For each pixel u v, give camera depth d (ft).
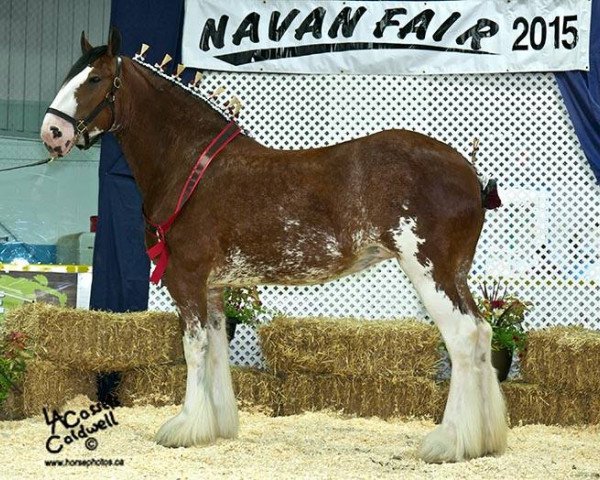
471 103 24.62
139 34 23.98
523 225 23.48
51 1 29.84
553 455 17.56
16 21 29.84
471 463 15.83
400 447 18.13
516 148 24.00
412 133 16.74
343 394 21.62
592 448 18.48
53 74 29.89
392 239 16.16
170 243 17.49
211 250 17.25
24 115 29.91
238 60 24.04
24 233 29.73
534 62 22.95
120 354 21.42
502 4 23.08
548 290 23.31
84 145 18.11
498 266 23.54
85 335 21.13
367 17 23.57
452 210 16.12
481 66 23.20
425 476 14.97
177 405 22.12
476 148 17.78
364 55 23.59
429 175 16.17
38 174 29.86
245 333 24.20
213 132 17.80
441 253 16.06
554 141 24.07
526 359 21.44
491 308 21.72
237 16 24.00
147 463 15.67
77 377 21.91
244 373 21.91
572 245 23.30
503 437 16.55
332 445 18.11
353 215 16.38
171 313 22.30
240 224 16.99
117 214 23.93
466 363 16.05
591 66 22.88
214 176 17.31
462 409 16.07
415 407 21.25
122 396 22.47
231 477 14.71
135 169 18.39
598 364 20.33
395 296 24.06
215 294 18.21
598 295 23.15
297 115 24.85
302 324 21.54
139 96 18.17
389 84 24.08
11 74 29.89
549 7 22.86
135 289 23.90
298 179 16.81
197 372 17.34
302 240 16.76
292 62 23.88
